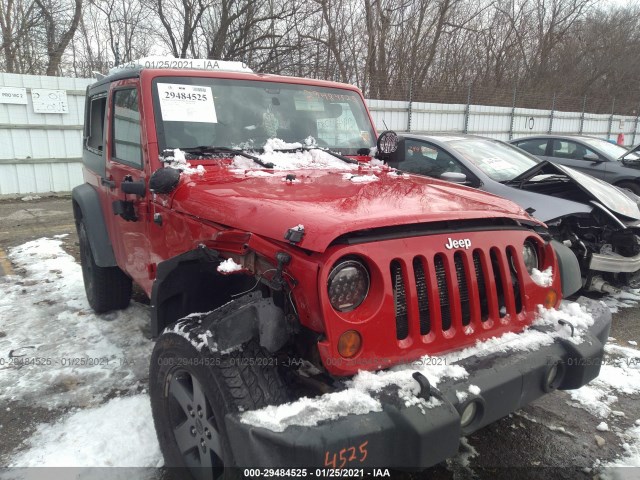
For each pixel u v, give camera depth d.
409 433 1.82
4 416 3.16
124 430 2.97
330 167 3.35
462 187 3.03
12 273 6.07
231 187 2.63
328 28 19.45
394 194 2.54
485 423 2.10
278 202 2.28
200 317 2.36
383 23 20.92
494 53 27.11
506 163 6.10
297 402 1.87
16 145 11.28
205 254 2.37
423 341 2.13
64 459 2.73
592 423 3.19
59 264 6.42
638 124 26.02
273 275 2.05
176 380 2.35
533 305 2.55
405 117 16.83
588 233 5.35
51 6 17.08
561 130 22.34
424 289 2.21
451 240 2.28
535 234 2.65
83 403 3.30
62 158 11.88
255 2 17.78
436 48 22.88
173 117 3.19
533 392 2.28
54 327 4.50
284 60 18.59
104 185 3.95
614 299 5.53
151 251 3.16
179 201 2.72
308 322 1.98
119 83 3.70
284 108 3.70
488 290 2.36
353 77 20.67
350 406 1.83
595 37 31.66
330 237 1.93
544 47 29.69
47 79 11.35
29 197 11.48
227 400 1.97
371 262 2.01
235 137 3.38
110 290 4.57
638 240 5.30
